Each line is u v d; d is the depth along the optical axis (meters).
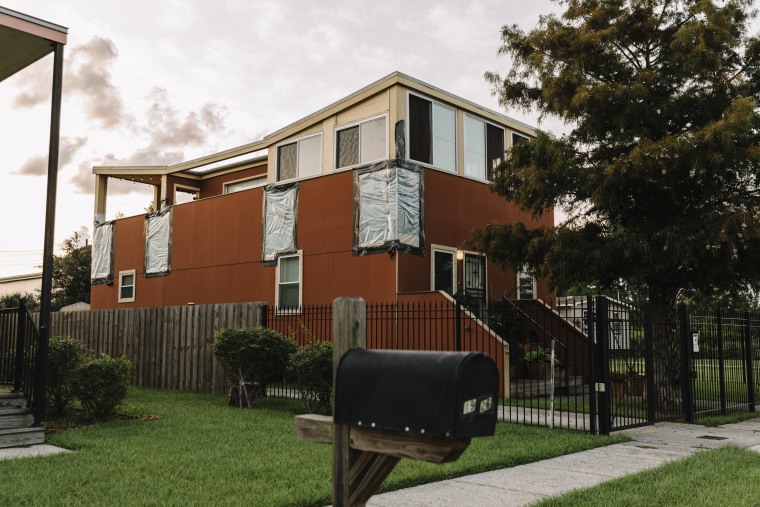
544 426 9.61
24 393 8.10
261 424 8.97
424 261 14.76
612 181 10.93
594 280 12.37
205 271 18.66
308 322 15.48
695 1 11.73
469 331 13.20
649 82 11.41
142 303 20.61
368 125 15.17
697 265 11.58
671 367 11.71
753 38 11.56
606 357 9.11
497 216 17.02
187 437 7.83
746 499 5.41
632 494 5.54
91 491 5.23
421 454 2.64
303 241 16.11
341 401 2.91
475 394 2.58
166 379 14.11
